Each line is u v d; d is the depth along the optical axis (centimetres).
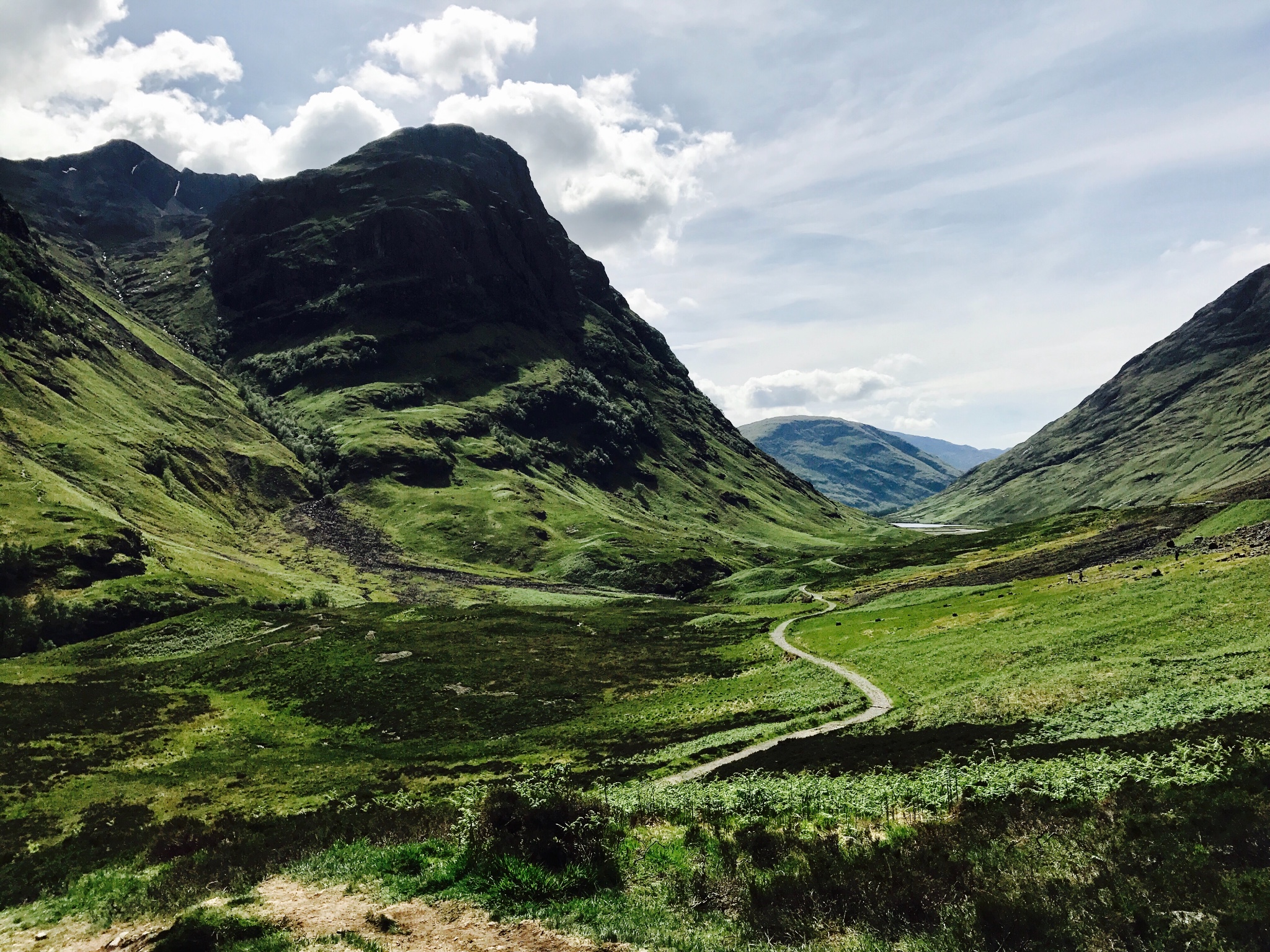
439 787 5406
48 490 18975
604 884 1825
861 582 17525
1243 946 1091
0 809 5200
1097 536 14475
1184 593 6438
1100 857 1501
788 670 8381
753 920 1516
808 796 2697
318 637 11944
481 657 10756
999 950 1234
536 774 5344
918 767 3219
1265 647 4284
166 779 6109
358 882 1955
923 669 6681
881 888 1547
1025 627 7169
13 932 2072
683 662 10456
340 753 7088
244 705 9075
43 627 13950
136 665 11650
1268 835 1391
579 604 19912
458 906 1716
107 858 2933
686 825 2458
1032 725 3791
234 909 1831
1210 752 2331
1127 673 4528
